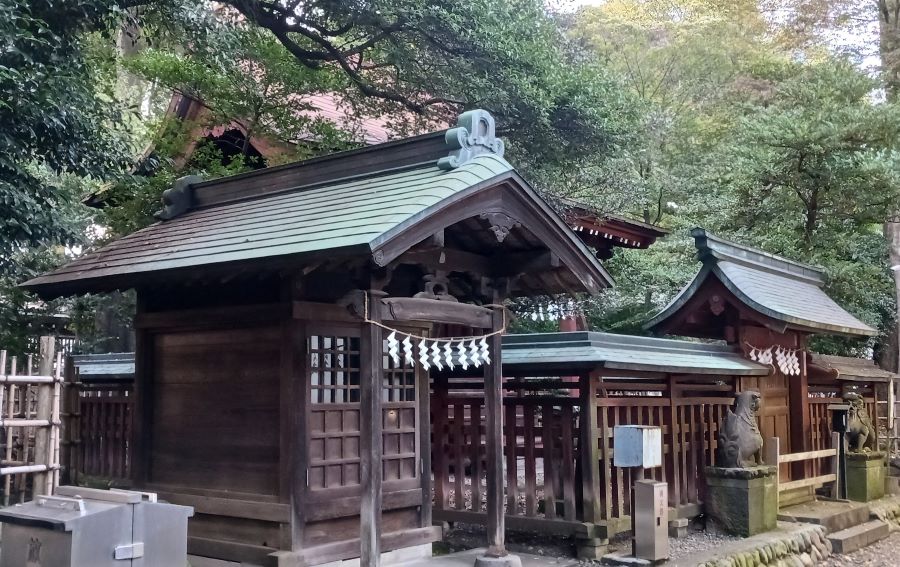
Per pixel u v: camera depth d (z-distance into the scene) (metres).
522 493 9.78
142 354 6.91
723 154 17.23
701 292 10.38
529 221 6.07
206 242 6.07
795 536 8.60
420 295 5.93
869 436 11.75
